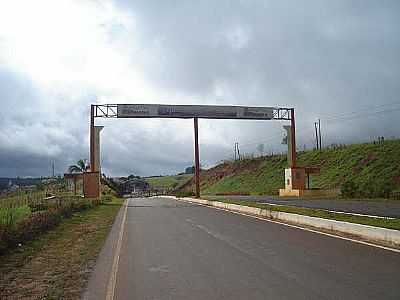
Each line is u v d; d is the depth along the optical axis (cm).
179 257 1181
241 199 4041
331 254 1139
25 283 929
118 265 1103
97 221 2348
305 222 1892
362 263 1010
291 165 4800
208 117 4541
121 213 2914
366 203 2998
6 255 1259
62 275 1002
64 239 1614
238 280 888
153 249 1334
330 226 1666
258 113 4612
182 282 892
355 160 6019
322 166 6550
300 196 4469
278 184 6762
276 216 2250
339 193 4550
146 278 943
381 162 5484
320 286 812
